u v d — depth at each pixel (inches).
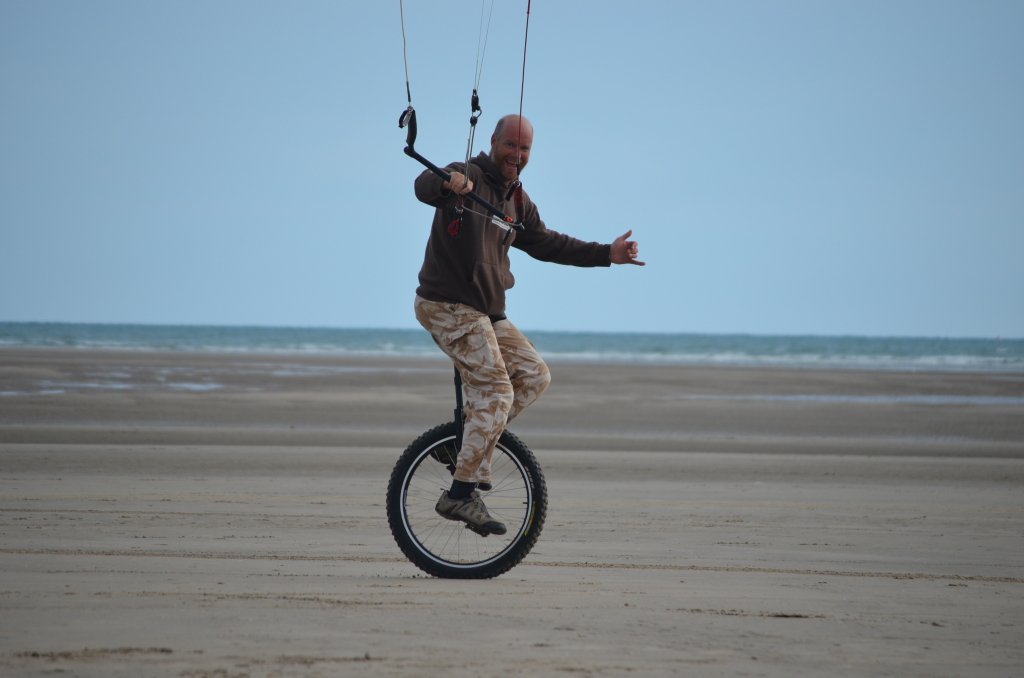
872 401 2689.5
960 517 908.0
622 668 332.8
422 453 574.9
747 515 901.2
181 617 396.2
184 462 1222.9
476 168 546.9
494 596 472.4
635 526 829.2
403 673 317.7
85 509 848.3
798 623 421.7
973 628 426.0
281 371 3654.0
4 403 2058.3
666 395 2800.2
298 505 904.3
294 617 399.5
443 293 543.5
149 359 4431.6
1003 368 5753.0
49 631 367.6
